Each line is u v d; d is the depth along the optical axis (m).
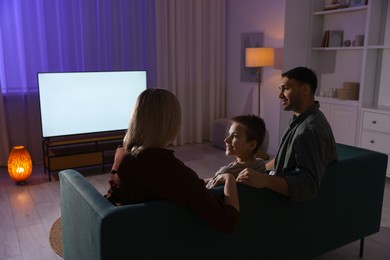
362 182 2.30
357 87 4.63
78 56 4.86
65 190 1.90
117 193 1.59
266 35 5.20
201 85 5.80
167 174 1.44
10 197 3.64
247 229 1.79
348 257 2.56
